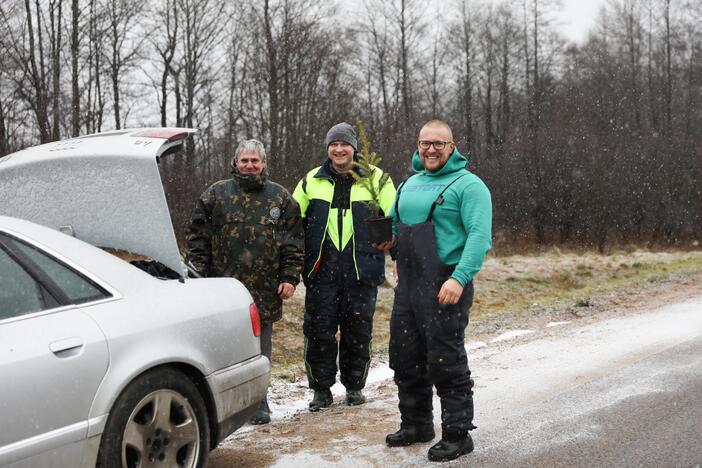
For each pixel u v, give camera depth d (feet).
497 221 98.99
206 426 11.65
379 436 15.44
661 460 13.55
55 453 9.25
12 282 9.68
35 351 9.21
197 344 11.64
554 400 18.02
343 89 93.97
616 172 102.63
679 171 105.81
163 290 11.68
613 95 144.97
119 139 13.14
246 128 101.45
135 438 10.41
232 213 16.63
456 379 13.62
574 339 26.63
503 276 47.39
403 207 14.10
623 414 16.61
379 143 92.58
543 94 147.64
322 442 15.11
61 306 10.02
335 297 18.04
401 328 14.10
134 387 10.37
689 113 152.35
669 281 47.26
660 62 165.68
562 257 64.69
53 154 12.87
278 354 26.55
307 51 89.15
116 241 13.05
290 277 16.93
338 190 18.06
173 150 13.94
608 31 174.91
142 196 12.65
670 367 21.17
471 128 144.05
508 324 31.91
